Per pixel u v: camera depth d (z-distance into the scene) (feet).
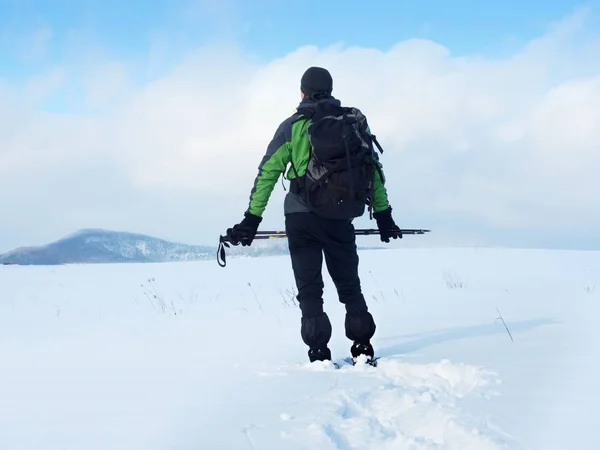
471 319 19.89
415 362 12.51
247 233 13.14
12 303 34.81
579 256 68.54
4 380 12.50
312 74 13.11
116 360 14.80
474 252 77.56
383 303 26.50
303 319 13.23
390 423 8.67
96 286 46.93
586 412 8.43
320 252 13.41
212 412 8.90
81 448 7.47
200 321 23.18
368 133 12.89
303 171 12.69
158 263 83.76
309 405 9.18
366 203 12.96
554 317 19.62
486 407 8.77
